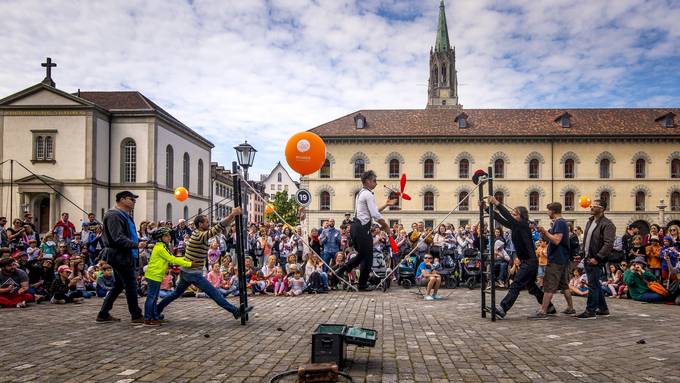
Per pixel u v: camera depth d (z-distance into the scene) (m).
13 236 16.25
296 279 15.01
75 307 12.49
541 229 10.59
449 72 97.38
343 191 56.38
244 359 6.75
